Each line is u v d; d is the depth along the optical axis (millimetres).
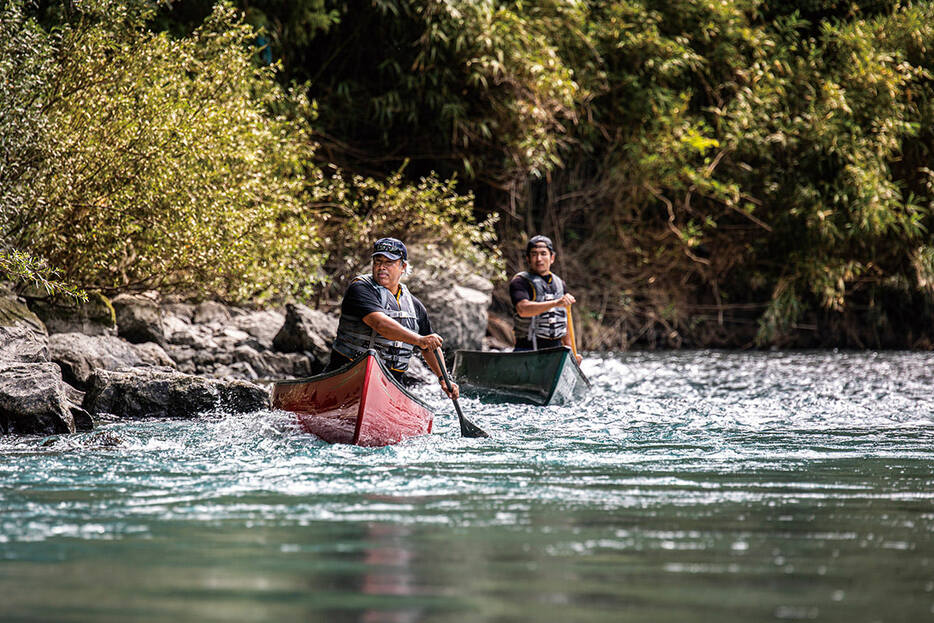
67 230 30547
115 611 7441
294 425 19062
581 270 59219
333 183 44344
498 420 22375
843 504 12062
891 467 15211
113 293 34406
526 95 50750
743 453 16875
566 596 7852
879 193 56938
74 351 26500
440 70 50906
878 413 24016
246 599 7754
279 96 41156
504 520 10914
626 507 11812
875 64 58719
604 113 58344
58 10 31156
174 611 7430
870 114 59750
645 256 60312
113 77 31203
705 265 61469
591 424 21641
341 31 51281
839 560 9125
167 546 9594
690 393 29719
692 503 12047
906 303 61875
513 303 28703
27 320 27062
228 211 32625
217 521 10836
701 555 9289
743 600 7770
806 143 59438
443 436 19391
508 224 56531
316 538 9969
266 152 39125
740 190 60594
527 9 53406
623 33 56438
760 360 46312
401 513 11328
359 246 45094
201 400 22703
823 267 58875
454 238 45312
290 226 37125
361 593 7926
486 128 50969
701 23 58406
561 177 59188
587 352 53938
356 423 17344
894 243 61062
